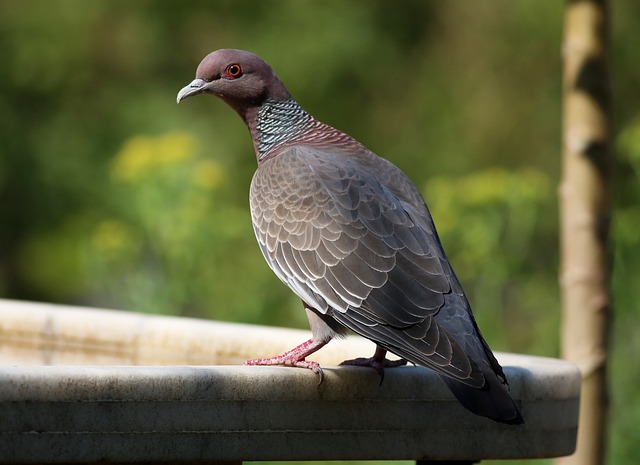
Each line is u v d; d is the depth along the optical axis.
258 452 5.54
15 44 21.98
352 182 6.85
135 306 12.59
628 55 20.45
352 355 7.33
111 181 20.67
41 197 21.83
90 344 8.03
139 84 21.83
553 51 20.75
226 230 12.80
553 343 13.78
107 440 5.08
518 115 20.80
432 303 6.19
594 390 8.94
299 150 7.31
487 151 20.75
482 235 12.21
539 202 12.32
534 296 14.50
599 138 8.91
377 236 6.54
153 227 12.83
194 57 21.72
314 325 6.71
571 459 8.96
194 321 7.95
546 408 6.32
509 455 6.24
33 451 4.92
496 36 21.11
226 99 8.18
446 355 5.82
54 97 22.17
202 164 12.89
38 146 21.75
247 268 14.99
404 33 21.58
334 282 6.56
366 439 5.89
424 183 20.66
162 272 12.77
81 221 21.61
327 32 20.84
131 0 21.86
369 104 21.19
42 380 4.92
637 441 11.52
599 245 8.93
